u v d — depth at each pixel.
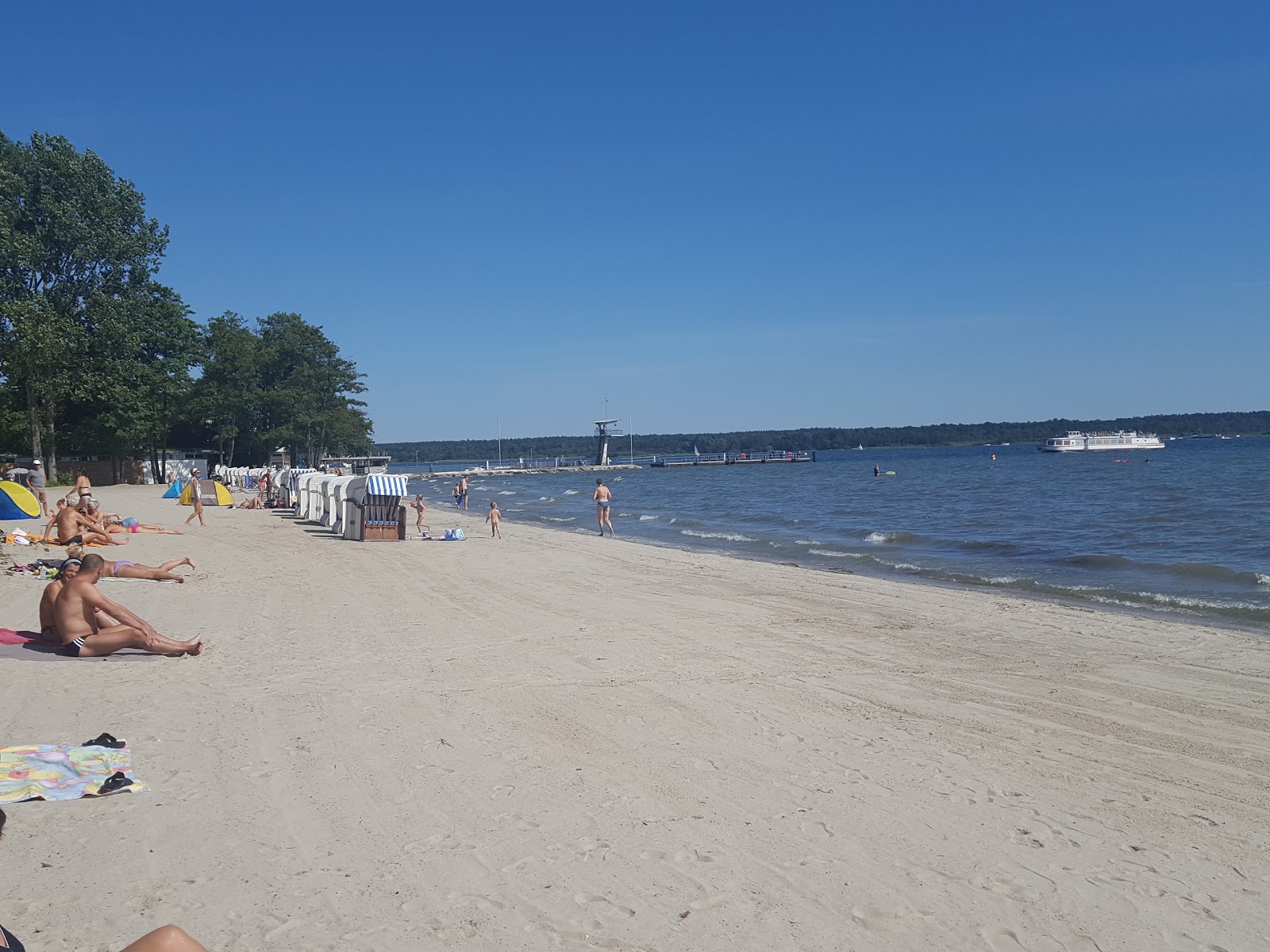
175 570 16.77
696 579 16.98
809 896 4.45
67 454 55.12
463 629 11.60
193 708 7.52
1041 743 7.03
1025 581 16.92
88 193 52.53
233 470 59.53
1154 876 4.74
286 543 23.41
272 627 11.42
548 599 14.40
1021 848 5.07
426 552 22.00
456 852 4.84
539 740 6.88
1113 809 5.67
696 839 5.10
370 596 14.47
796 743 6.96
